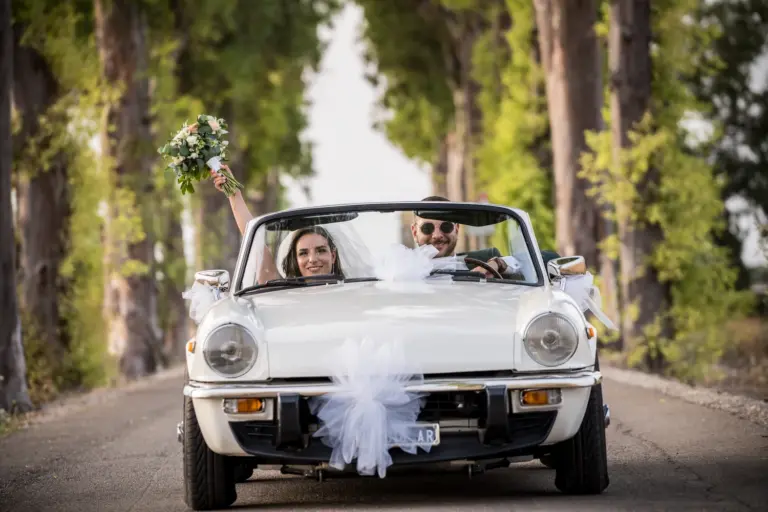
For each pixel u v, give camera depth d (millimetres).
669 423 13344
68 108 26156
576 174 30984
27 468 12594
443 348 8305
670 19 25406
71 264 26406
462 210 10000
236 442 8391
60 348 26469
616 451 11320
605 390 18609
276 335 8461
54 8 25688
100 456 13227
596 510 8062
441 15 56406
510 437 8195
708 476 9469
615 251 25953
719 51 54594
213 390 8297
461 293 9055
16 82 25781
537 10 32812
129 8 33938
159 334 35250
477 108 54406
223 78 46188
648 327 25109
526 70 36688
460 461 8344
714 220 25859
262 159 55344
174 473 11398
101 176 26969
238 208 10719
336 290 9273
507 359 8328
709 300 25328
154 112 35500
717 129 25641
